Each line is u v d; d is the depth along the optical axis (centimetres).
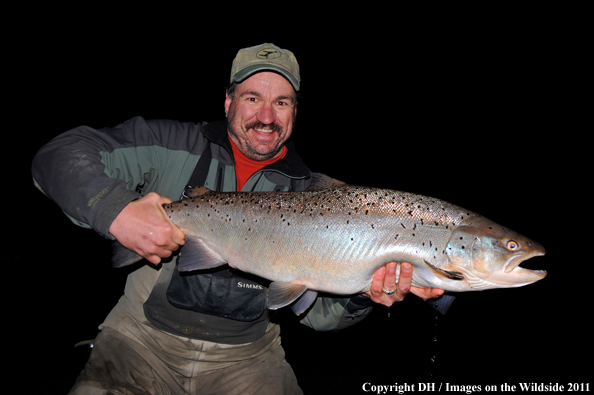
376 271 88
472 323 254
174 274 89
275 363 94
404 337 220
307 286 88
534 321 267
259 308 91
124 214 75
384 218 89
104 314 212
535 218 788
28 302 218
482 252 88
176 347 88
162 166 92
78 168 78
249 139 94
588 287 364
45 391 135
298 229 88
